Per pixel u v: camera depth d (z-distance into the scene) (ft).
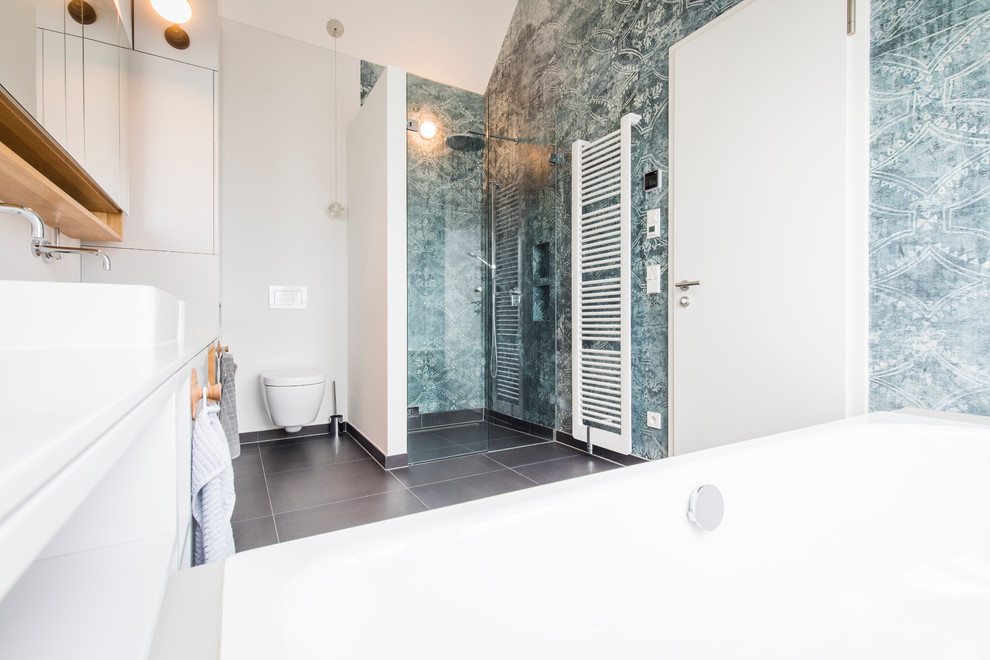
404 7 11.00
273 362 10.11
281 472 7.96
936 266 4.54
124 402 1.11
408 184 10.03
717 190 6.55
